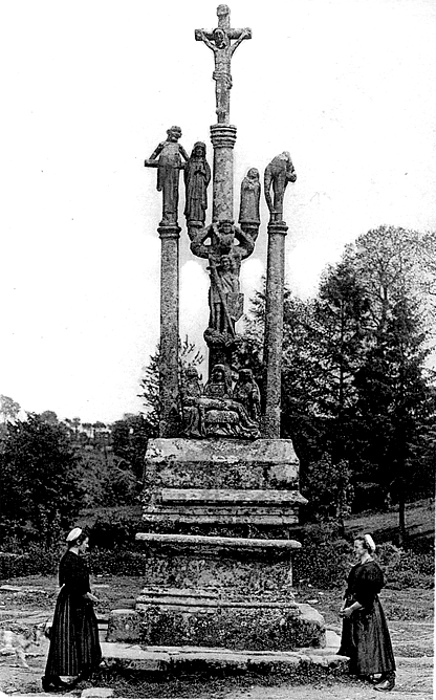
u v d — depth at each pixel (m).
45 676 14.96
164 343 17.73
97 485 29.61
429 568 27.94
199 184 17.73
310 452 29.72
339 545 28.59
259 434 16.95
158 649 15.74
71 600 14.99
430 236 29.02
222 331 17.48
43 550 29.19
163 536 16.30
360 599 15.29
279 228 17.84
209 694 14.70
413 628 21.41
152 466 16.67
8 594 24.23
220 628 16.05
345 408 29.91
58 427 29.58
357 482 29.59
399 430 29.72
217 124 17.81
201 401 17.00
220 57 17.95
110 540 29.09
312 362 30.05
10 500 29.61
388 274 29.45
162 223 17.84
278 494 16.45
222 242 17.55
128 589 25.88
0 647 17.44
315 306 29.86
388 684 15.15
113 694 14.72
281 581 16.30
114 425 29.42
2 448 29.67
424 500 29.42
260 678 15.19
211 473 16.61
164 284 17.78
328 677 15.29
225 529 16.42
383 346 29.84
